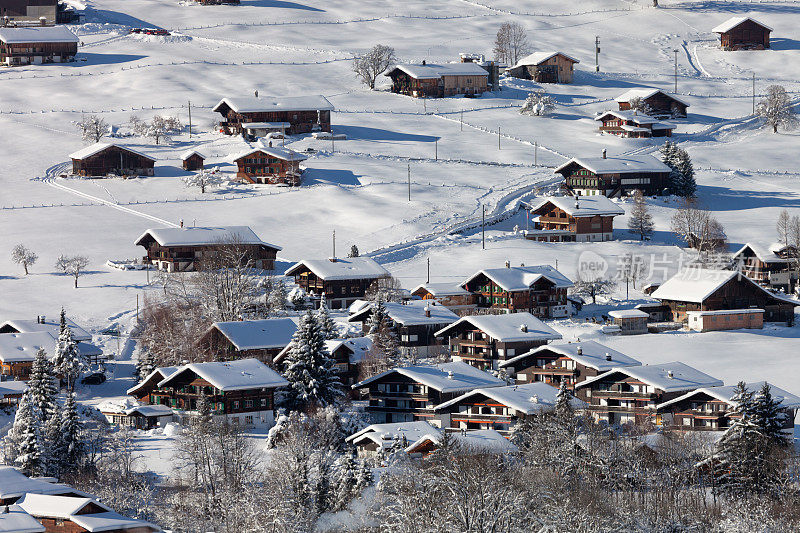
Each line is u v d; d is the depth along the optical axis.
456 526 174.50
